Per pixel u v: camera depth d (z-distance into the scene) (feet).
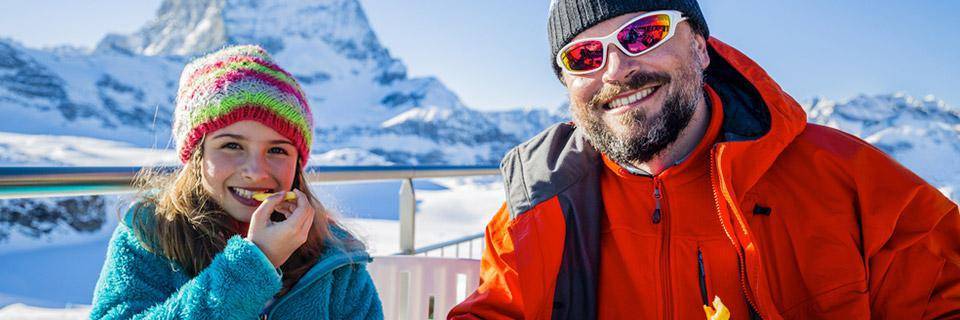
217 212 4.74
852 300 4.68
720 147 4.77
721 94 5.55
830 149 4.93
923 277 4.71
